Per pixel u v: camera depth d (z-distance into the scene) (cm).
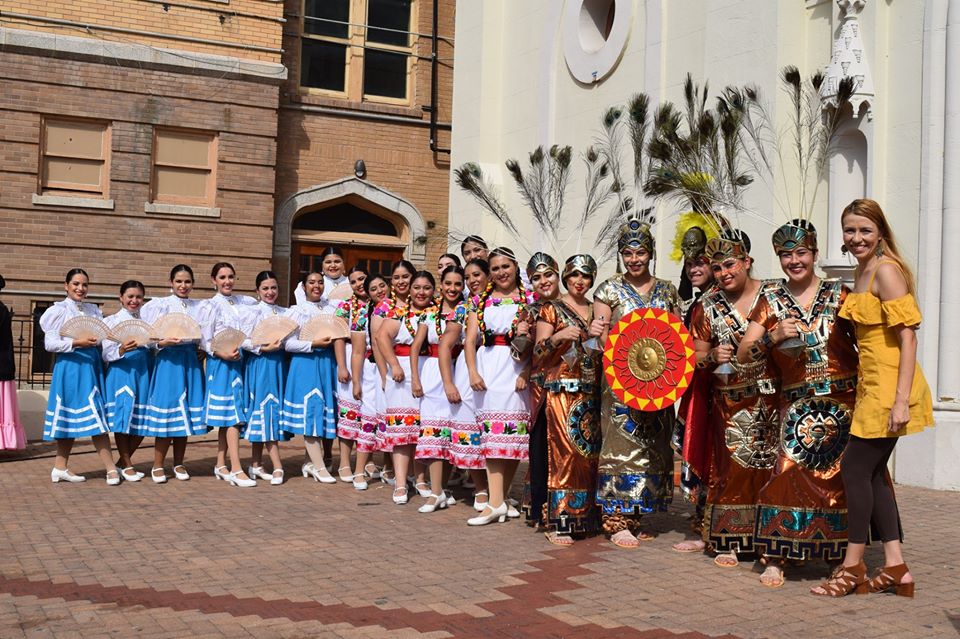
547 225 1102
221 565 585
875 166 884
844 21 892
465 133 1480
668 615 486
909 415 498
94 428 872
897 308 495
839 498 539
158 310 911
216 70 1540
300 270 1697
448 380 745
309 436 915
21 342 1304
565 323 654
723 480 590
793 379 549
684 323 636
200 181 1553
